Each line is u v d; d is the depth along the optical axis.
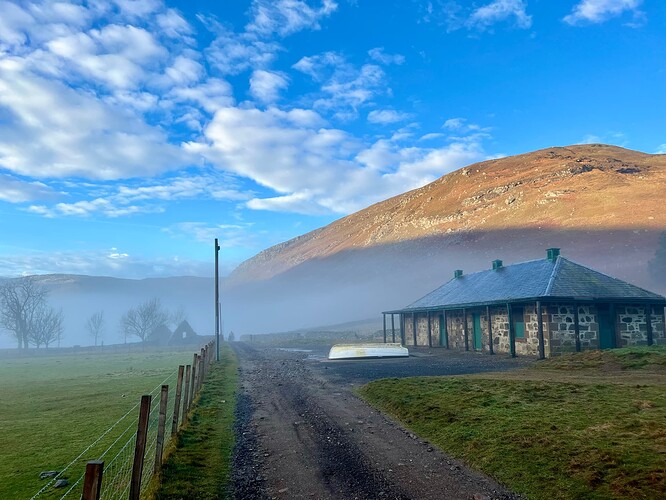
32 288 94.75
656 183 130.00
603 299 22.94
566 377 15.02
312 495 6.83
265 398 15.19
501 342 27.20
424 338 38.88
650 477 6.10
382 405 12.78
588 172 156.25
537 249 114.50
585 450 7.29
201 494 6.89
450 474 7.37
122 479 7.50
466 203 185.38
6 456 9.43
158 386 20.42
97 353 63.75
